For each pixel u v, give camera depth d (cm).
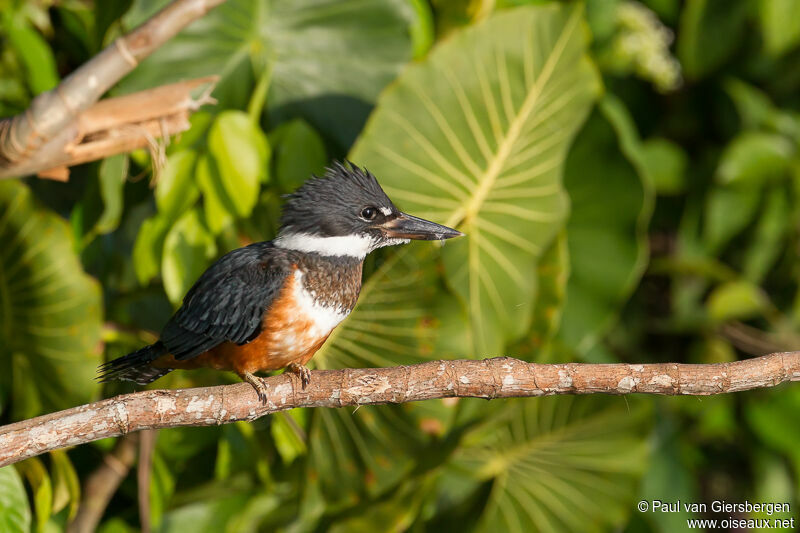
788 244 1288
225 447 1019
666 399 1241
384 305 962
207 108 1041
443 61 1006
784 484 1275
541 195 1033
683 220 1291
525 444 1097
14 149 712
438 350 959
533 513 1098
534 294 1031
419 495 1010
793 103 1331
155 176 770
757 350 1308
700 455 1313
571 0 1120
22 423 599
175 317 761
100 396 1013
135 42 700
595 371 623
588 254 1111
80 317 905
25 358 926
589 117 1097
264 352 743
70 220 1034
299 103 1059
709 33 1280
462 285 1020
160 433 1002
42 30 1064
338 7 1058
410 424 976
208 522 1043
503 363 631
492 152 1023
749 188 1248
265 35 1047
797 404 1261
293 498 1046
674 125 1324
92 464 1031
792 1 1235
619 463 1098
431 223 793
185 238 937
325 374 650
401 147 997
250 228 964
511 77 1027
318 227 764
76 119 725
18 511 866
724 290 1203
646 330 1310
